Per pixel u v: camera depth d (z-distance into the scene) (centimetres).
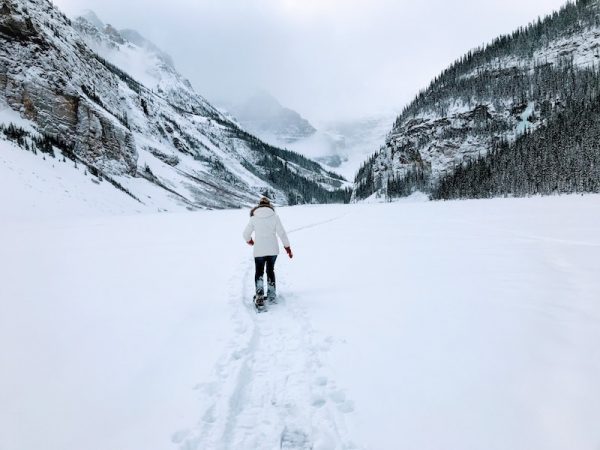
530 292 655
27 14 7256
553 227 1689
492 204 4350
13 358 443
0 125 5531
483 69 16375
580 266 852
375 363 423
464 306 592
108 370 415
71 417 325
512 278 765
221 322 571
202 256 1191
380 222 2366
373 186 16125
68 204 4447
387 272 876
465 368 393
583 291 648
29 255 1200
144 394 367
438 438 288
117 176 7912
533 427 291
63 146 6600
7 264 1045
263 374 425
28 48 6931
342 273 894
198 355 455
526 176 8456
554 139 9350
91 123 7575
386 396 355
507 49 16950
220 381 396
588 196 5281
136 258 1151
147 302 677
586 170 7288
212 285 805
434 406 330
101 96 11625
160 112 19838
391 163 15425
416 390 359
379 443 291
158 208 7825
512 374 373
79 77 9200
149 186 8850
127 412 335
